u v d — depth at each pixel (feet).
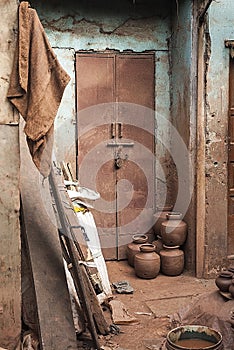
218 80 16.24
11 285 9.94
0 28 9.36
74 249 11.46
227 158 16.55
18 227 9.89
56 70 9.64
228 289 11.84
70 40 16.89
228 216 16.90
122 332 12.44
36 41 9.43
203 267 16.53
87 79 17.20
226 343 11.07
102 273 14.53
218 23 16.02
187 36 16.38
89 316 11.34
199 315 11.93
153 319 13.32
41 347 9.97
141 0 17.48
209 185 16.39
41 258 10.78
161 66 17.92
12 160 9.73
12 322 9.98
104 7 17.13
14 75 9.46
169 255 16.62
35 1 16.39
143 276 16.42
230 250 17.01
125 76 17.58
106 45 17.29
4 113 9.59
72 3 16.79
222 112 16.38
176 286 15.84
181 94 17.08
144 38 17.65
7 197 9.78
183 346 10.07
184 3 16.49
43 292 10.46
